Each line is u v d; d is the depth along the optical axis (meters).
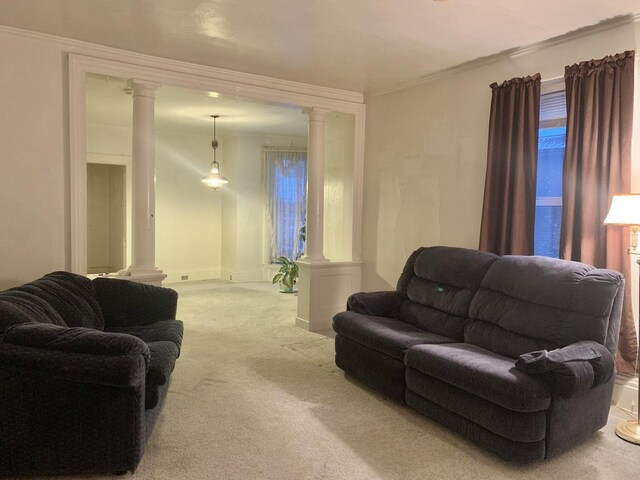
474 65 4.38
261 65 4.57
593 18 3.34
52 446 2.32
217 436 2.87
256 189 8.80
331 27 3.58
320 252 5.58
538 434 2.53
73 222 4.02
